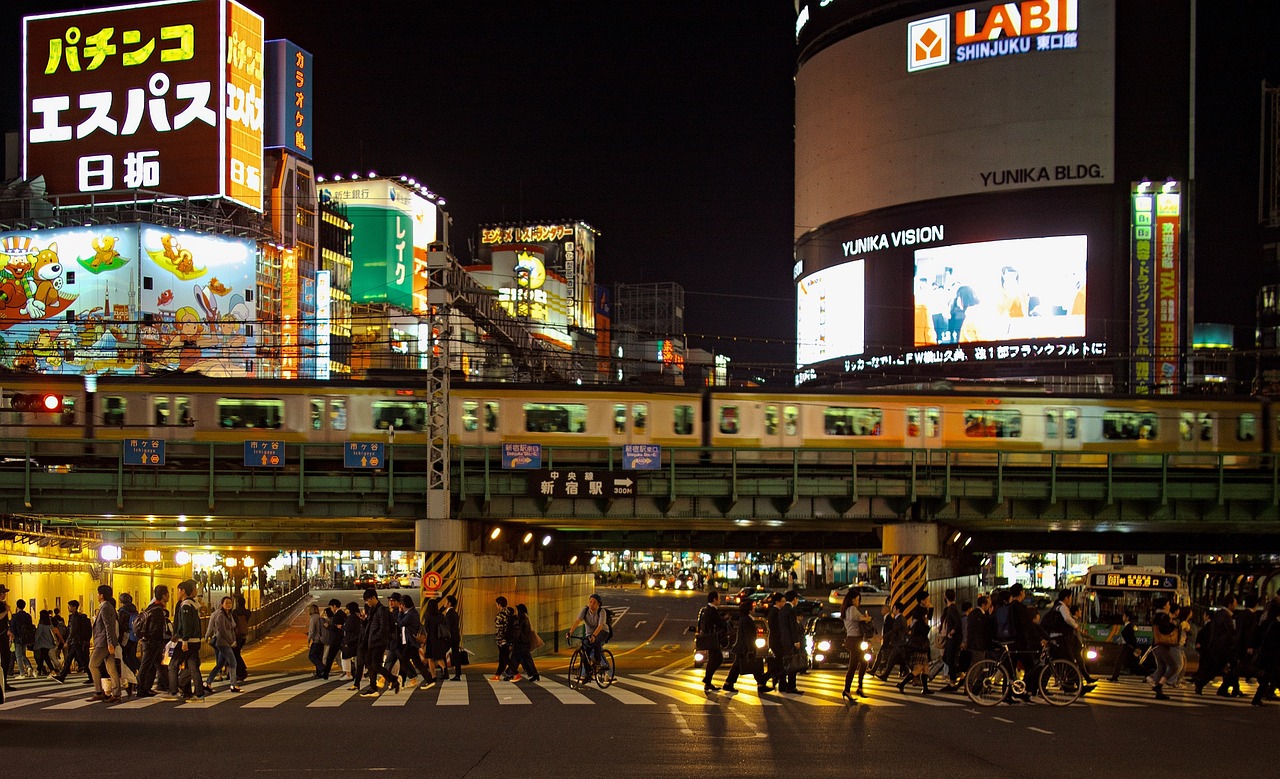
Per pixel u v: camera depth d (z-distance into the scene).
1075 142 110.31
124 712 19.91
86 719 18.80
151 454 41.53
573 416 50.03
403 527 49.84
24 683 27.06
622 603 109.44
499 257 168.62
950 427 51.56
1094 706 21.55
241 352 89.62
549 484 42.69
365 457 42.19
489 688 24.98
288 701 21.98
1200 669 24.61
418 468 48.88
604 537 59.41
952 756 14.96
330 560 143.38
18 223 90.56
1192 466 52.34
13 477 41.38
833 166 121.94
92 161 97.12
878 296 117.25
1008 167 111.88
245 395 49.16
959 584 56.38
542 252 171.12
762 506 44.44
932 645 38.78
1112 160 109.62
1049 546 61.34
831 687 25.89
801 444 50.84
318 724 18.05
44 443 41.91
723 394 50.72
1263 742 16.66
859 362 117.88
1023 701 21.80
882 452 47.09
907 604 44.53
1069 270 109.38
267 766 13.96
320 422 49.12
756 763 14.27
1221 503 44.81
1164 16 110.12
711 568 159.38
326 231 133.38
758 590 90.50
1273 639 21.86
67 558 52.31
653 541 60.00
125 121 96.88
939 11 115.38
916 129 116.00
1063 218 110.00
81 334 85.50
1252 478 45.53
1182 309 107.50
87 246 87.12
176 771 13.61
